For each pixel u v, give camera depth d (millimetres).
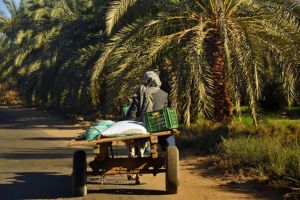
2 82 110125
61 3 70000
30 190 15594
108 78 30062
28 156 24562
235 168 18156
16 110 85312
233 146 20344
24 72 83938
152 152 14117
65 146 29312
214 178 17312
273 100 45969
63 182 17016
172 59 30016
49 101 72250
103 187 15820
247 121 37062
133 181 16875
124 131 13891
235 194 14461
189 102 26938
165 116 14000
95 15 47562
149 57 28125
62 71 52219
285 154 16797
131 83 28109
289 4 28469
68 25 53531
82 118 53344
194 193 14719
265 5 29359
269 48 26703
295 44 26641
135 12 33031
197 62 25984
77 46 52094
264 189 14820
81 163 14289
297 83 26703
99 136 13820
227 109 30234
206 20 29828
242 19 28625
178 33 28875
